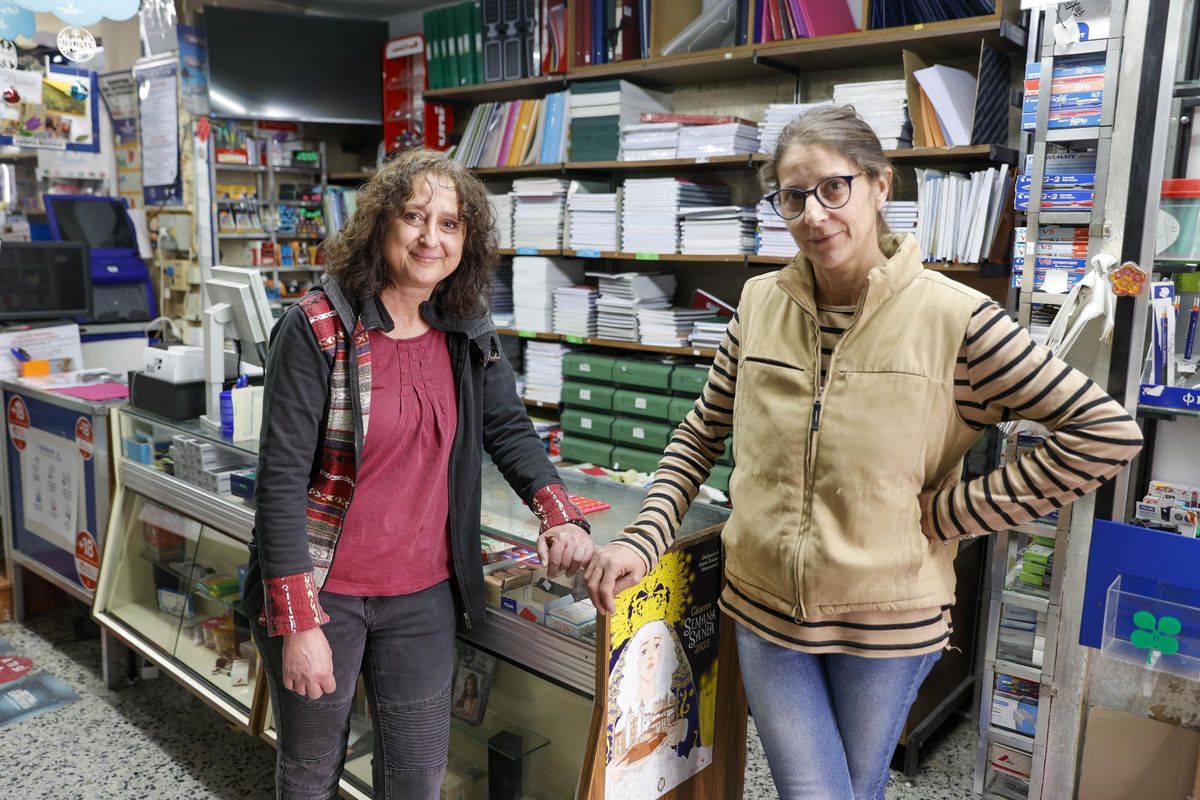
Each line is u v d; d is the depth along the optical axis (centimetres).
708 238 352
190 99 491
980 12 290
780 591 145
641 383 374
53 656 334
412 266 153
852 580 137
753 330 153
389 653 168
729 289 406
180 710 297
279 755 172
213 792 251
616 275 385
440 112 467
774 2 332
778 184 141
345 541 160
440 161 156
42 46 525
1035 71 204
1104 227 189
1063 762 210
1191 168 202
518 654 183
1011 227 297
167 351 290
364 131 559
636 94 387
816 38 319
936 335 135
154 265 528
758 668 151
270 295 517
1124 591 195
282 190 524
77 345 394
